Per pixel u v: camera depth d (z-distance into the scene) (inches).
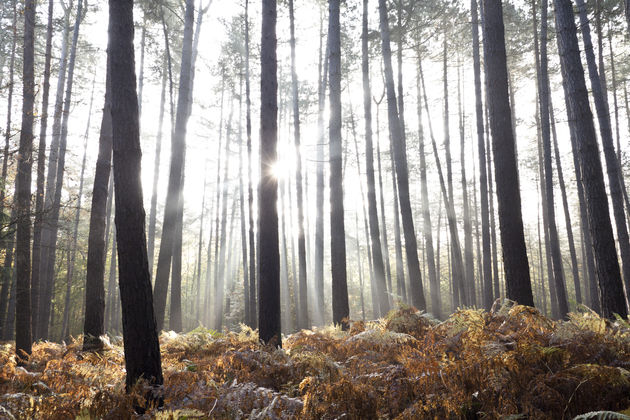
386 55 570.9
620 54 882.8
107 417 147.9
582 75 328.5
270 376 209.8
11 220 381.7
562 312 623.8
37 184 443.5
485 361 154.9
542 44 647.1
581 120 323.9
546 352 156.6
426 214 926.4
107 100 382.0
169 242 515.2
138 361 169.2
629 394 145.9
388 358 208.1
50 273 737.0
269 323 292.2
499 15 325.7
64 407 165.8
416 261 528.7
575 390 138.3
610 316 297.7
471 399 151.8
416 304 516.4
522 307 197.5
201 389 171.0
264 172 313.3
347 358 228.1
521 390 149.1
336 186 479.5
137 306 171.9
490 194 951.6
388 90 562.6
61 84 820.0
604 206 310.3
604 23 763.4
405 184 542.6
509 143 310.7
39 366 294.0
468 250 970.1
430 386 157.0
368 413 156.7
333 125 493.4
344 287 456.1
